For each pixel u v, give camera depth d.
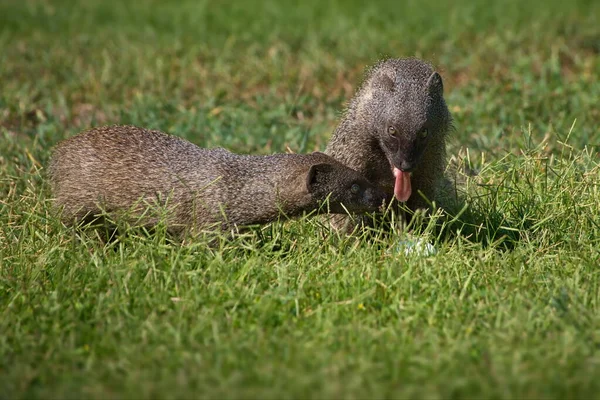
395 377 13.26
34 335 14.88
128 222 20.20
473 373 13.28
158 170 20.38
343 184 19.92
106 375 13.55
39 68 36.16
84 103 31.73
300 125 28.27
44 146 25.92
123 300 15.83
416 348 14.05
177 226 20.06
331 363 13.62
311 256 18.28
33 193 21.41
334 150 21.64
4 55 38.16
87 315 15.70
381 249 18.89
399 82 20.12
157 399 12.90
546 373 13.18
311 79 33.69
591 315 14.99
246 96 32.09
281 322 15.46
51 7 49.91
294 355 13.81
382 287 16.30
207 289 16.31
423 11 45.94
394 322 15.35
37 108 30.80
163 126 28.05
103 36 42.16
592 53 36.56
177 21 45.25
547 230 19.25
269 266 17.66
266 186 19.94
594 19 42.28
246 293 16.20
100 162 20.83
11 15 47.66
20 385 13.34
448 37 39.69
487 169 22.52
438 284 16.47
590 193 20.52
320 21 44.50
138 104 30.03
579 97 29.33
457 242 19.38
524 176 21.97
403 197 19.83
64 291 16.12
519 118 27.98
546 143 24.75
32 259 17.97
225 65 35.47
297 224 19.95
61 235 19.03
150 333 14.67
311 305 16.05
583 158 23.02
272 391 12.88
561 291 15.86
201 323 14.84
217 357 13.86
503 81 31.98
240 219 20.00
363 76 21.83
